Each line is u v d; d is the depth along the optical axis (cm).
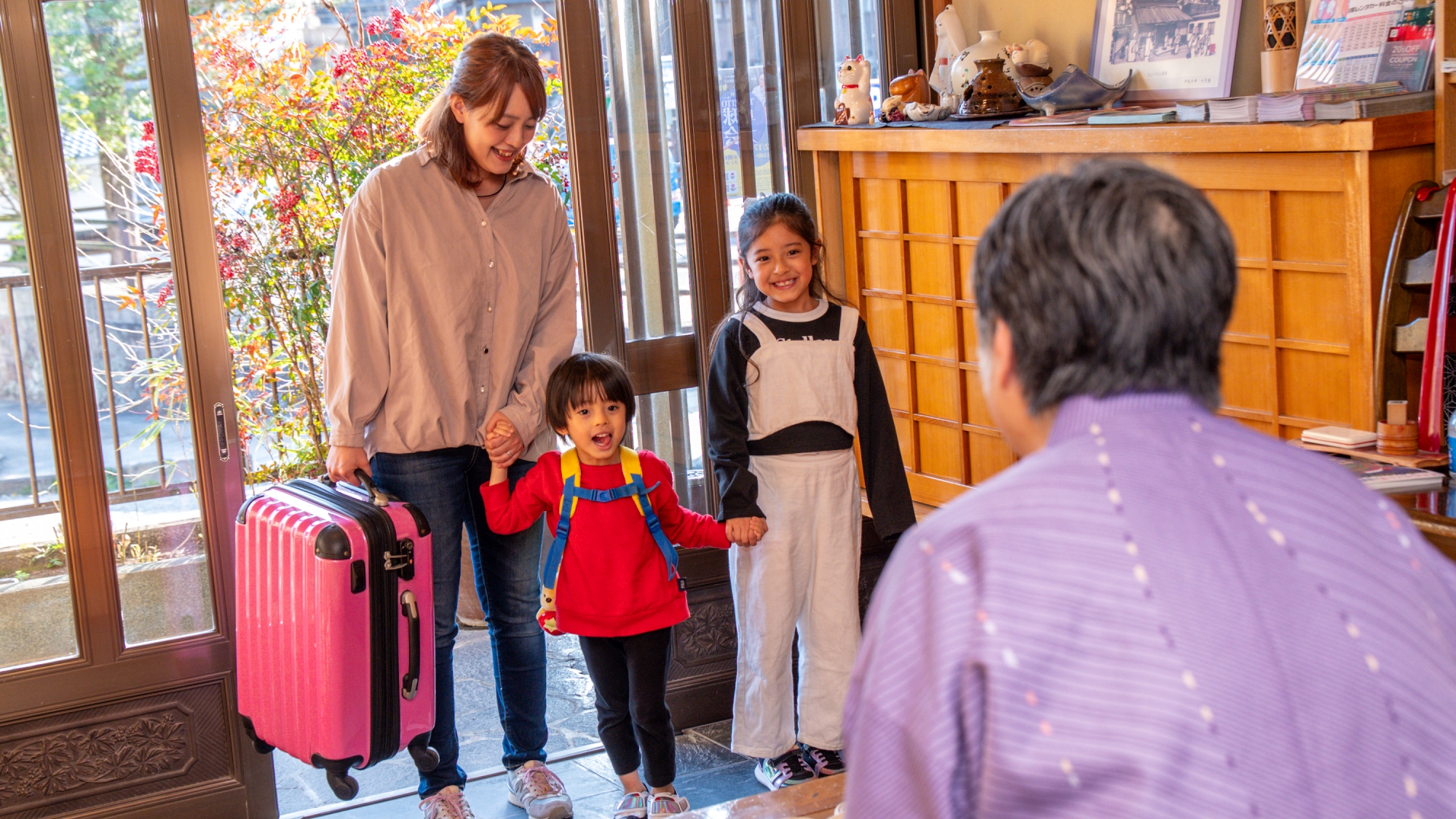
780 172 308
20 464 240
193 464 253
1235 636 67
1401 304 185
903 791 70
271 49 434
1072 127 225
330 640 209
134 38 240
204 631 256
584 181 280
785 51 301
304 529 213
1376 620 70
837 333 248
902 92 286
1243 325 210
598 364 230
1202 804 64
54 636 246
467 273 230
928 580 73
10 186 233
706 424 302
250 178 438
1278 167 196
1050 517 71
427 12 447
